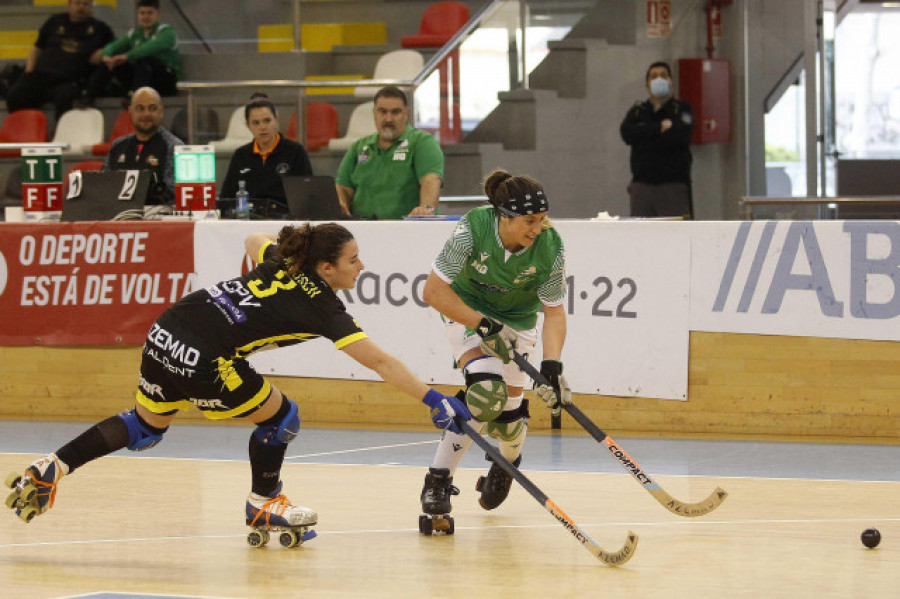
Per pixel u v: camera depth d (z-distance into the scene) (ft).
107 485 63.16
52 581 45.62
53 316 85.46
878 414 74.84
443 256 50.98
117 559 48.85
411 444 74.43
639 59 125.59
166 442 76.13
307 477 64.95
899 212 97.19
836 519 55.01
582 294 78.23
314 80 112.57
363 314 80.74
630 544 46.09
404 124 90.12
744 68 126.11
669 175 113.39
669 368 77.15
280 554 49.60
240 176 92.58
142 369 49.21
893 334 74.18
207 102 112.47
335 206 85.05
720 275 76.13
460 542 51.37
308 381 82.69
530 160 118.52
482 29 115.65
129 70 134.21
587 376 78.43
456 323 53.98
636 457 69.72
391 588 44.55
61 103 135.13
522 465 67.67
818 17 123.44
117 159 92.99
